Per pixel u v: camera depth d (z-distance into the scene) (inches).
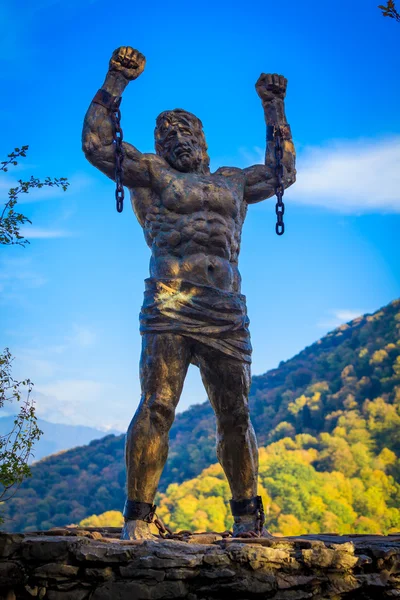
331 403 3107.8
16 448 333.1
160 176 334.3
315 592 279.3
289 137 368.2
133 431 309.7
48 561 270.7
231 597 269.4
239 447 326.0
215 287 323.0
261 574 270.8
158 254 329.4
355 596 286.4
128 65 341.4
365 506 2160.4
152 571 265.3
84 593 267.4
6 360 347.9
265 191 356.8
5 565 268.1
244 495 327.0
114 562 267.6
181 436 3075.8
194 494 2010.3
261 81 373.1
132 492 307.7
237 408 324.2
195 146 345.1
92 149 328.8
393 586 289.4
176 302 317.4
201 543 295.3
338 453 2472.9
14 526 2166.6
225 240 332.2
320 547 284.2
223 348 318.7
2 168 374.0
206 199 333.1
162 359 314.3
